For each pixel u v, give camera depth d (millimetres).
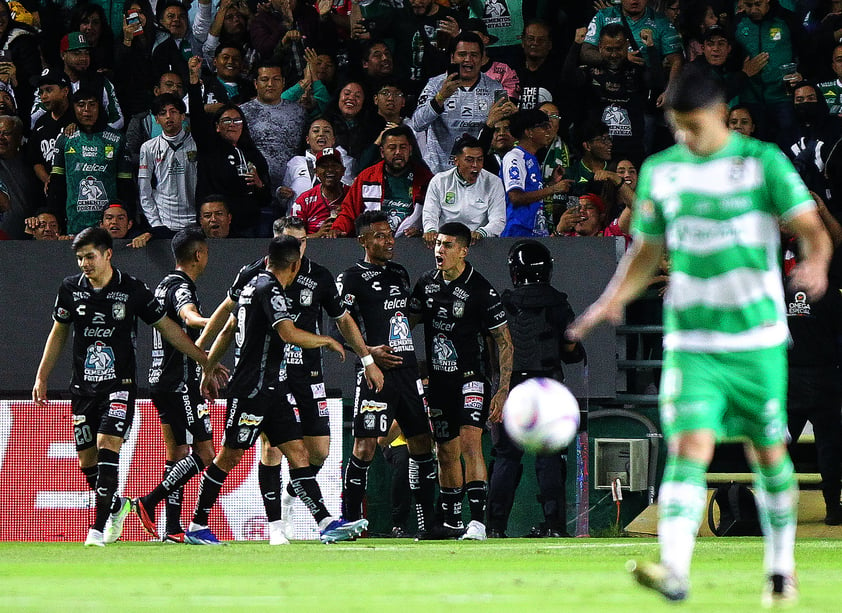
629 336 45625
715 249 14344
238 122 48219
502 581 18828
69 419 39438
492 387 38625
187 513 38625
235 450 33344
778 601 14555
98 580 19719
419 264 42938
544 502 39312
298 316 33688
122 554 29000
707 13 55625
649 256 15281
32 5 57656
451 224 35406
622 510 43469
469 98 50938
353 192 45062
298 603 14633
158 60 54500
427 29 54625
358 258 42906
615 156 51438
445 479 36719
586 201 47062
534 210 45750
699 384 14203
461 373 35938
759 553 28109
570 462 42250
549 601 14820
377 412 35375
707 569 22281
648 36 52688
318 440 35031
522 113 46812
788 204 14258
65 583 18984
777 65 52875
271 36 55438
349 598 15461
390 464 41594
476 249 42625
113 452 33000
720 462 45969
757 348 14242
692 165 14656
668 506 13773
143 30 54625
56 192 48312
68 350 43125
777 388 14367
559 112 52312
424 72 54594
